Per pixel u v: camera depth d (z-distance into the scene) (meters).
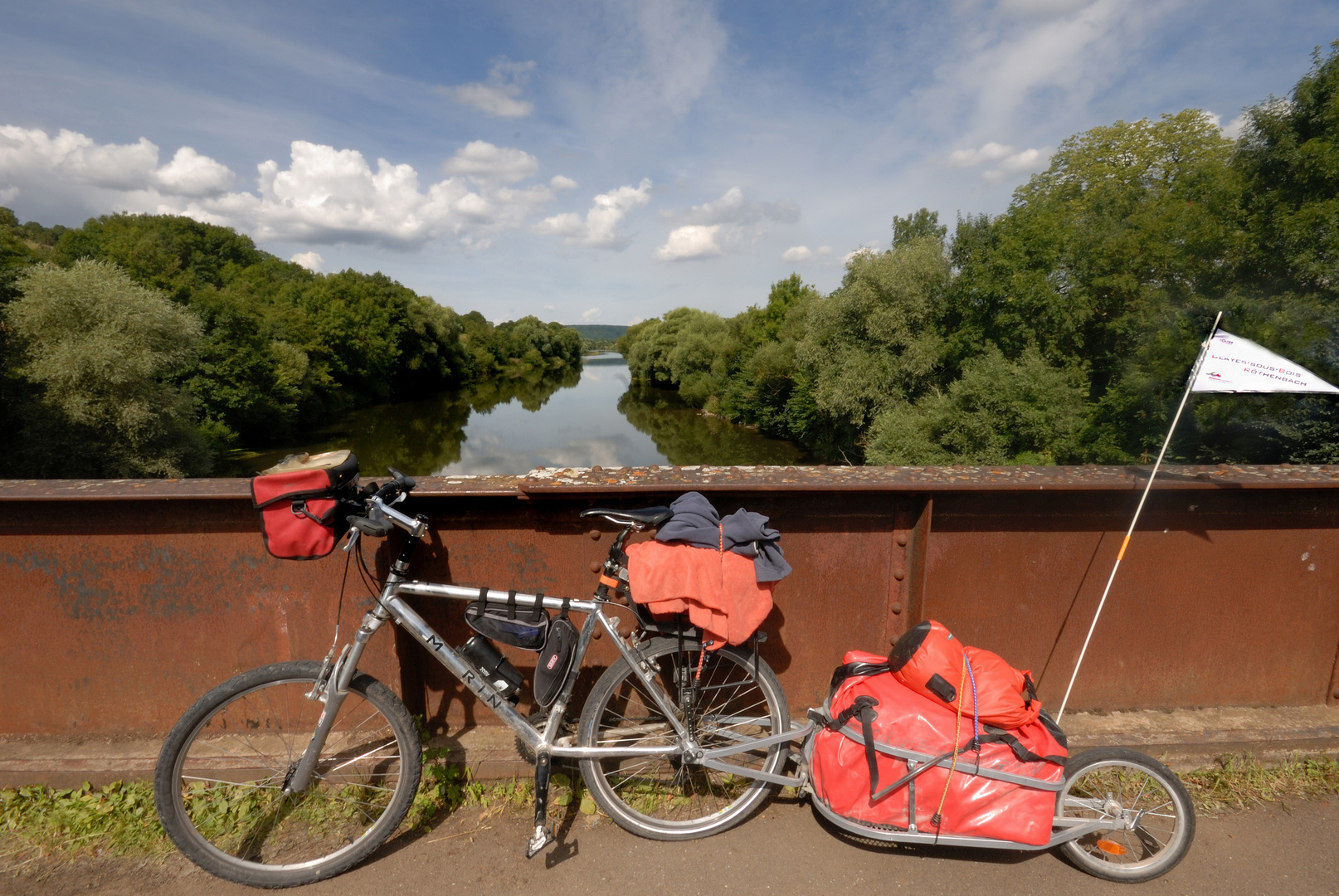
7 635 2.35
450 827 2.21
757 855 2.10
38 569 2.31
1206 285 20.70
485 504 2.34
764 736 2.31
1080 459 21.56
